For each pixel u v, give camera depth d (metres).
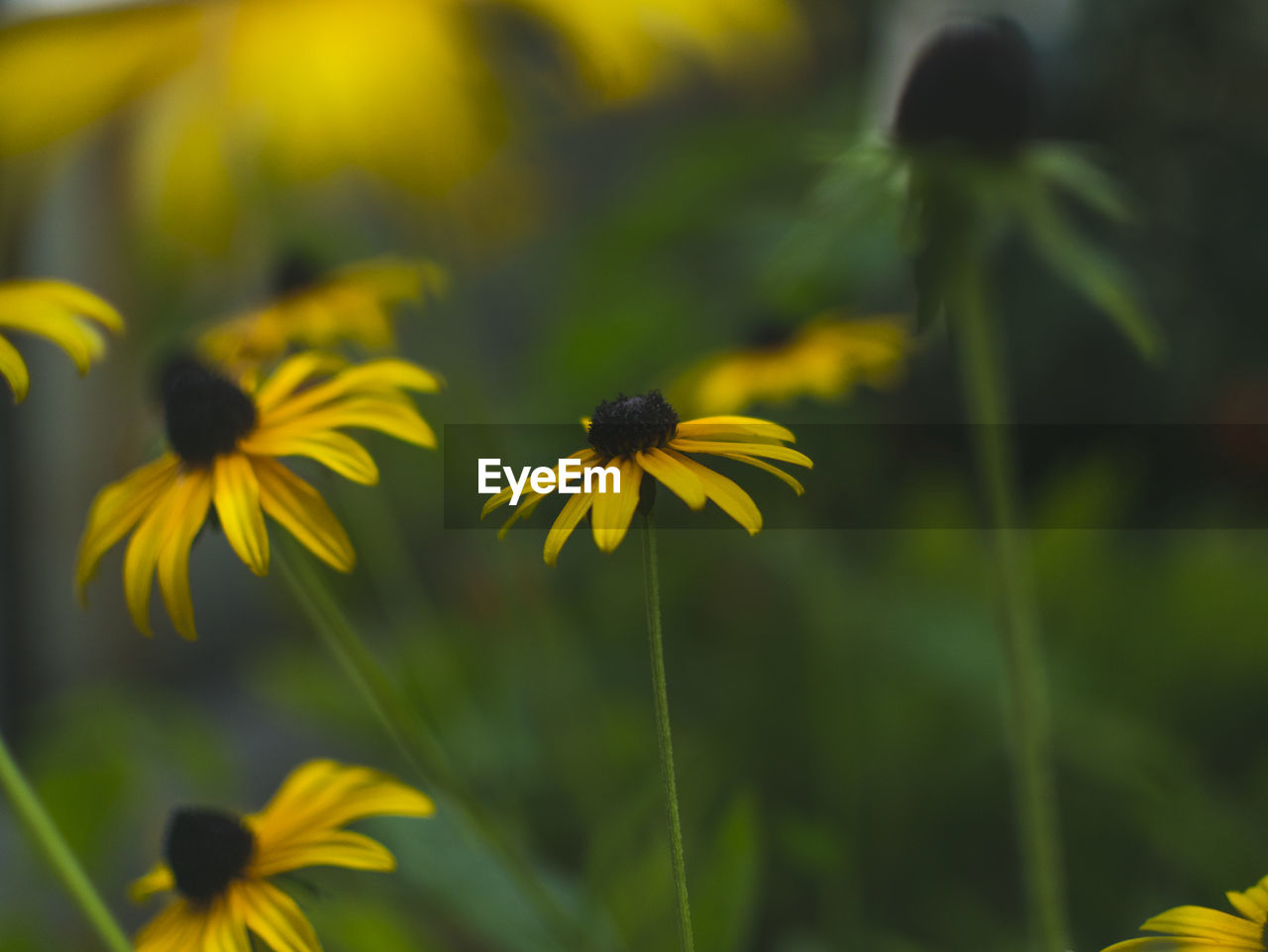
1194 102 1.60
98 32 0.60
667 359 1.16
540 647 0.87
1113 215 0.62
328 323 0.61
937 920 0.79
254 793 1.32
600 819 0.75
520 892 0.61
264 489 0.49
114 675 1.57
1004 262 1.47
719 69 0.60
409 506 0.99
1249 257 1.53
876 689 0.88
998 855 0.85
